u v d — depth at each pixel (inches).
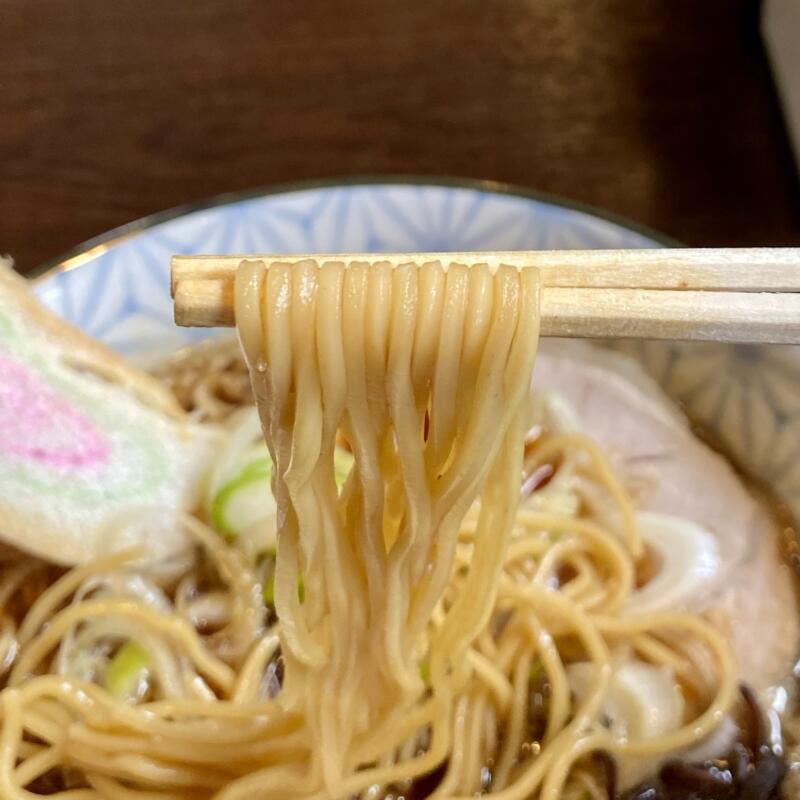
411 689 4.8
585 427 7.8
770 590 6.9
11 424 7.0
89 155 10.0
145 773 5.7
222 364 8.5
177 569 7.1
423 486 4.2
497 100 10.4
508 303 3.7
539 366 8.2
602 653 6.2
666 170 9.8
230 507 7.0
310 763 5.4
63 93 10.5
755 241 9.3
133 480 7.2
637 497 7.4
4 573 7.1
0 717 5.9
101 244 7.7
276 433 4.0
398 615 4.6
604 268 4.1
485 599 4.7
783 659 6.6
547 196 7.7
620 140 10.1
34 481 6.9
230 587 6.9
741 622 6.8
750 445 7.3
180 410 7.8
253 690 6.3
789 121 10.0
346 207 7.8
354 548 4.6
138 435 7.3
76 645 6.5
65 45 10.9
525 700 6.2
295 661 4.8
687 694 6.3
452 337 3.8
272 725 5.7
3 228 9.3
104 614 6.4
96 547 6.9
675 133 10.1
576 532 6.9
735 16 11.0
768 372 6.8
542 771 5.8
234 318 3.8
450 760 5.8
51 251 9.2
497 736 6.2
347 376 3.8
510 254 4.1
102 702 5.9
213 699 6.2
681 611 6.7
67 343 7.3
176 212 7.8
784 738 6.3
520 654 6.4
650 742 6.0
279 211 7.8
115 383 7.5
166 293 8.0
